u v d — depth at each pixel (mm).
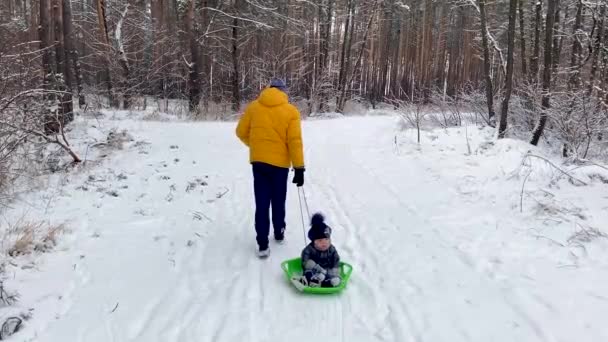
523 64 15359
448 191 7684
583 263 4758
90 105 18969
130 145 10734
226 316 3928
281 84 5258
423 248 5359
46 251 5070
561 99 11617
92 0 28188
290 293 4355
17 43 8938
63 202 6781
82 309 4000
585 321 3738
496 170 8820
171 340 3584
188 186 7789
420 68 43031
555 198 6863
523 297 4152
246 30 26016
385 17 40156
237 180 8406
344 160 10445
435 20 44562
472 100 15125
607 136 11250
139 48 26188
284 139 5098
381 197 7512
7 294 3998
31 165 8094
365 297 4289
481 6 13016
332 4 27109
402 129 13812
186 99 24734
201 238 5676
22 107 7961
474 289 4359
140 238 5621
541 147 11516
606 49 15672
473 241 5488
